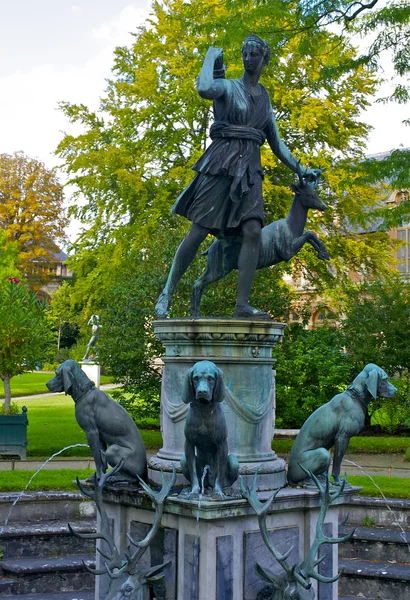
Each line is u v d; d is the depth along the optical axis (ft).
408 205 47.85
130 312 58.85
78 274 86.02
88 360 97.50
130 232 76.74
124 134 81.66
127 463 17.92
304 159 72.33
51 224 156.15
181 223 71.51
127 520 17.92
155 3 82.17
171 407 17.84
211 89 17.62
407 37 44.83
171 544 16.44
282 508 16.67
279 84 73.51
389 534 24.31
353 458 50.44
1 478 30.71
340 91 77.00
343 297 75.56
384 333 68.39
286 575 14.83
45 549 24.03
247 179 17.92
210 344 17.20
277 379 61.72
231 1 47.88
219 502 15.08
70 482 29.25
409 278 79.05
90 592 22.17
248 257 18.03
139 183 76.54
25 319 49.83
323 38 48.75
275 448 49.32
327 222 80.94
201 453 15.61
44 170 156.76
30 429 60.44
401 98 45.85
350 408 17.49
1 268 107.45
